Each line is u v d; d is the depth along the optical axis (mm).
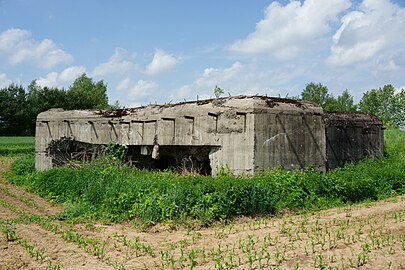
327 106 64188
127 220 12180
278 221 11750
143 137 18625
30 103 71938
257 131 14570
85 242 9727
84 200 14430
